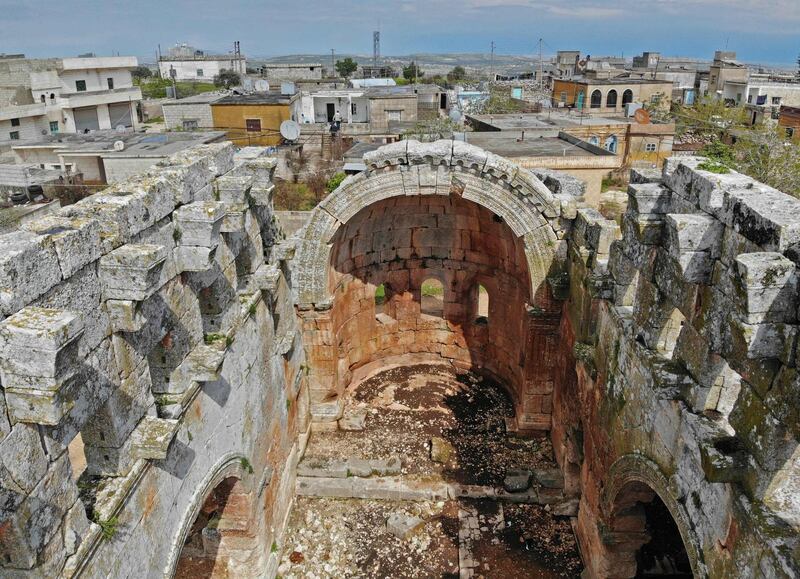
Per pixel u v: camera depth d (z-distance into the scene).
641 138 43.16
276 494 14.95
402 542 15.48
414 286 22.56
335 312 19.42
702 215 8.54
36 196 33.75
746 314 6.68
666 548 14.54
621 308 12.09
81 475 7.88
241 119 49.16
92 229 7.03
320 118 58.72
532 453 18.34
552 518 16.03
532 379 18.48
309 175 40.88
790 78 75.88
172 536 9.14
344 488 16.81
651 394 10.20
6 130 49.91
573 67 90.75
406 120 54.75
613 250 12.20
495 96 64.25
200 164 10.55
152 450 7.96
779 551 6.50
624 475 11.45
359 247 20.39
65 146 38.50
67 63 57.59
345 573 14.62
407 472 17.56
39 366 5.48
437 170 16.81
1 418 5.59
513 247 19.31
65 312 5.79
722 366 8.57
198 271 9.55
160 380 9.39
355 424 19.45
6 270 5.70
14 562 6.04
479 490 16.78
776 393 6.85
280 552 15.01
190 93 82.38
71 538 6.68
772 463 6.97
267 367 13.97
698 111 56.94
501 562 14.77
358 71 112.88
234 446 11.82
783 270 6.51
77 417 6.70
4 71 54.75
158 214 8.80
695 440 8.55
